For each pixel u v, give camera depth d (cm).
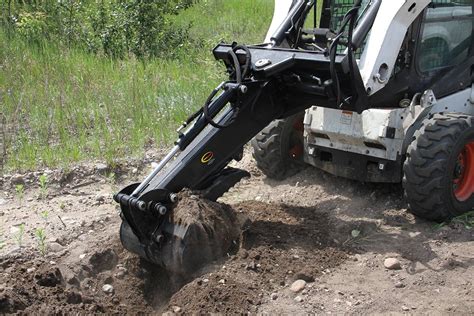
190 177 495
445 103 590
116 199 481
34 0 1258
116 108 852
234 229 502
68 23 1205
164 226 477
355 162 584
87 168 686
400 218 571
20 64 1001
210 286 455
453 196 543
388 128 546
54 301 447
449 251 514
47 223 572
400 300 454
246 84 503
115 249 519
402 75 567
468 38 612
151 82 941
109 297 478
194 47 1234
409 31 561
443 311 441
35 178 666
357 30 514
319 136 598
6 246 529
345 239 535
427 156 528
